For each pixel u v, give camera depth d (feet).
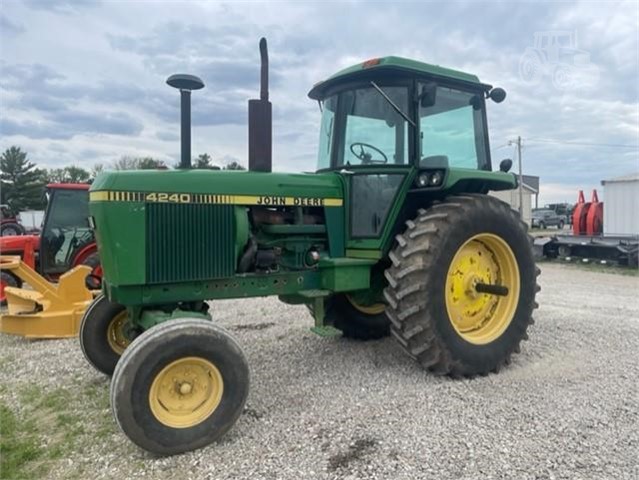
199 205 9.96
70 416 9.73
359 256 12.04
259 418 9.21
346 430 8.57
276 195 11.03
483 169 13.41
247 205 10.67
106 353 11.96
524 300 12.52
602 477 6.98
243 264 10.62
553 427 8.55
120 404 7.74
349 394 10.27
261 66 10.89
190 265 9.86
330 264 11.34
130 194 9.25
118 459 7.95
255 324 17.20
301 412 9.39
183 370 8.36
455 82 12.48
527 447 7.86
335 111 12.62
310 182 11.64
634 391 10.24
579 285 27.27
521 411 9.25
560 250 40.88
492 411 9.27
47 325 15.85
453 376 11.18
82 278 16.67
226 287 10.47
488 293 12.07
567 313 18.33
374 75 11.76
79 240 23.47
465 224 11.45
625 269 35.47
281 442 8.28
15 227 46.57
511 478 7.02
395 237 11.70
